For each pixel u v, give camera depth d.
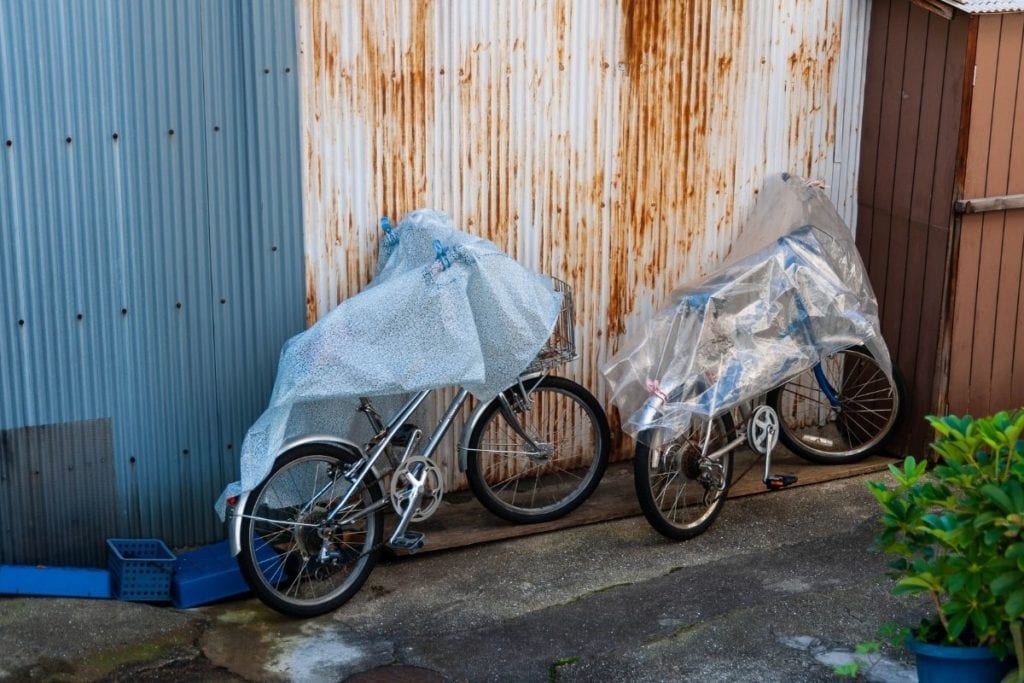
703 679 4.60
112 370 5.21
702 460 5.67
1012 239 6.42
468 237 5.31
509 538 5.78
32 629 4.75
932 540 4.20
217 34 5.12
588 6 5.97
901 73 6.48
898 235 6.61
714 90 6.39
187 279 5.28
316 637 4.91
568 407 6.36
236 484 4.95
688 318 5.73
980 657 4.04
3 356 4.99
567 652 4.81
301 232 5.49
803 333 5.95
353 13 5.41
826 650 4.80
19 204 4.91
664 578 5.43
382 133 5.59
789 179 6.55
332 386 4.96
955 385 6.48
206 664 4.68
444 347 5.10
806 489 6.38
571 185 6.14
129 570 5.03
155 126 5.08
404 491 5.28
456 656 4.78
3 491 5.10
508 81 5.85
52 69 4.86
